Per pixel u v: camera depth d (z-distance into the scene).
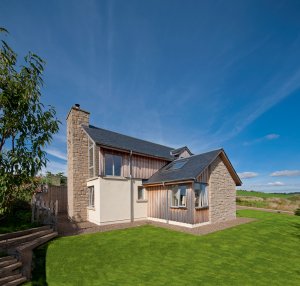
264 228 15.59
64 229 14.51
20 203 13.61
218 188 18.47
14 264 7.53
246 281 7.58
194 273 8.13
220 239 12.38
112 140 19.44
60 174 31.27
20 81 7.27
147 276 7.85
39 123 7.64
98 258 9.45
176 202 16.92
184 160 20.88
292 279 7.89
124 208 18.00
